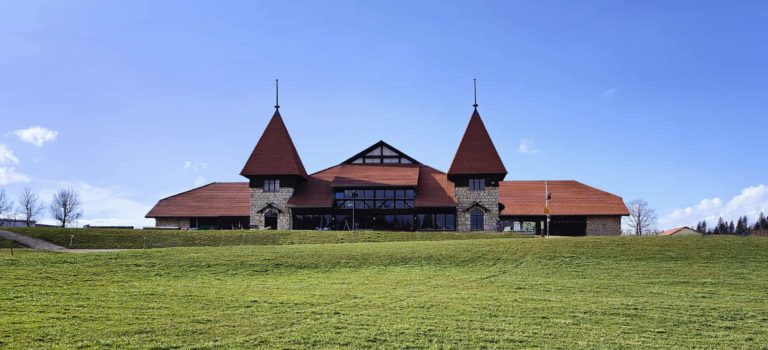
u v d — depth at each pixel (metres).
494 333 18.19
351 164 66.50
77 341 16.23
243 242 47.31
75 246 44.69
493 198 60.41
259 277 28.97
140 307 20.75
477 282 28.02
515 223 63.78
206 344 16.23
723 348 17.39
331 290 25.31
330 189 63.88
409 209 61.34
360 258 34.16
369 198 62.06
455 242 40.56
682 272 30.94
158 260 32.06
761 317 21.17
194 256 33.62
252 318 19.42
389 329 18.28
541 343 17.30
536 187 70.06
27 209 87.50
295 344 16.48
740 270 31.50
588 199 67.00
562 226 65.19
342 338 17.14
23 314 19.06
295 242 47.22
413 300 23.05
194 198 68.75
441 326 18.83
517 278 29.28
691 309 22.20
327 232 50.34
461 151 61.38
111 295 22.88
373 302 22.52
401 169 64.31
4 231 47.53
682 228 66.12
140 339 16.56
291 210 62.28
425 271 31.20
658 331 19.05
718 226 121.12
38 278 26.00
